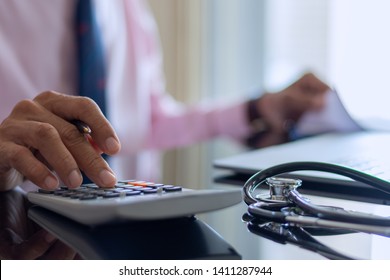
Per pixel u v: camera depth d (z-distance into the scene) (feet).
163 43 4.50
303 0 4.07
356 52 2.69
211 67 4.31
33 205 1.32
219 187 1.54
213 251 0.86
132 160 3.65
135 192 1.01
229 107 3.51
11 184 1.54
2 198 1.44
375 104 2.48
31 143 1.32
